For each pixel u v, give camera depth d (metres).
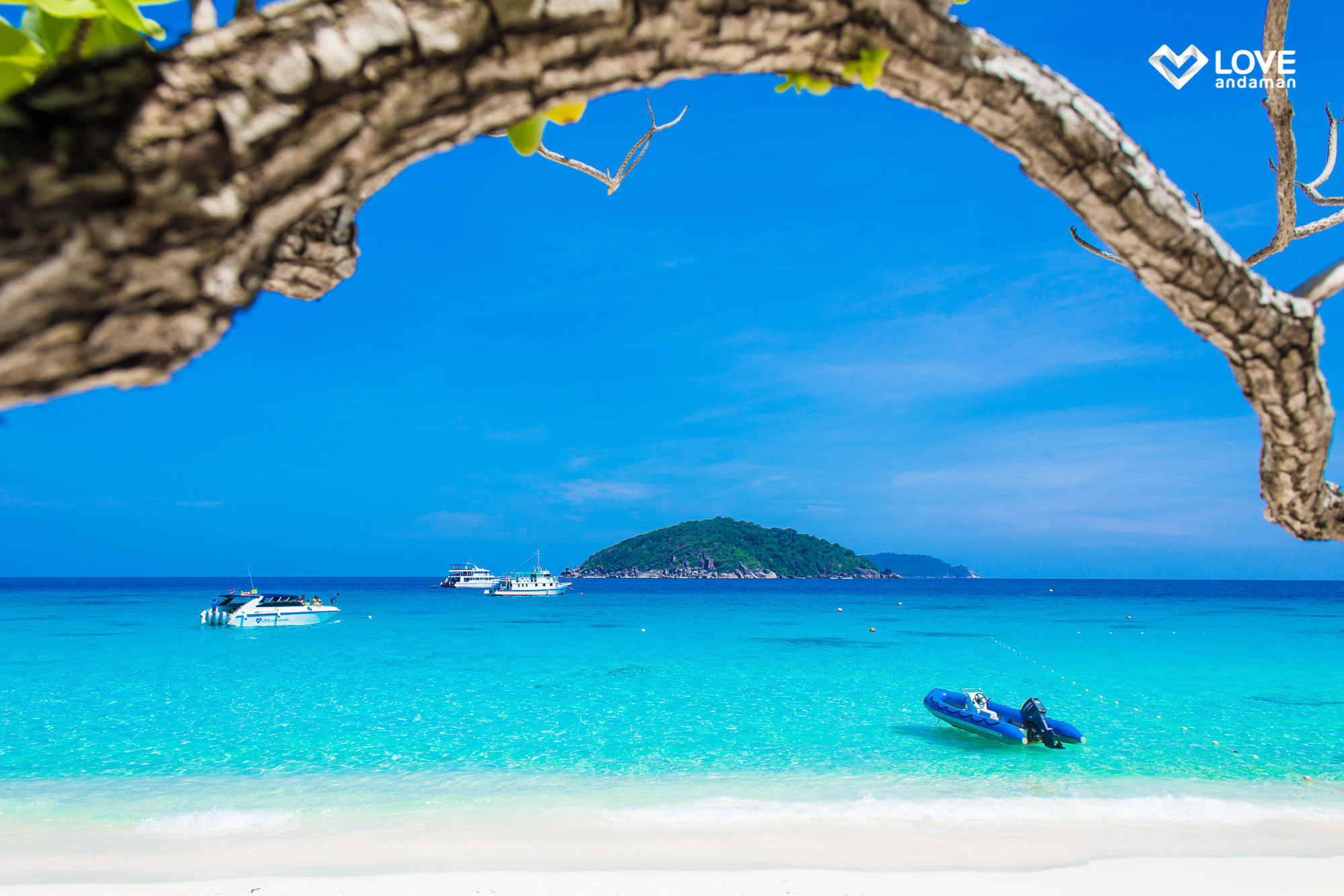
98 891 7.52
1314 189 2.00
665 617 56.44
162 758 13.37
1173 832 9.20
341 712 17.59
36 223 0.55
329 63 0.63
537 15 0.67
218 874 8.00
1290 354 1.16
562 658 28.81
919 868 8.16
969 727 14.64
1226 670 25.12
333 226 0.85
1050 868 8.16
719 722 16.34
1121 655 30.05
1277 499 1.41
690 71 0.79
